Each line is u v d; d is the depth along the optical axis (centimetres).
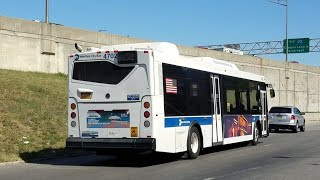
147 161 1477
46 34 2892
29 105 2086
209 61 1708
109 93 1336
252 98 2080
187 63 1499
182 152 1495
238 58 4634
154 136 1292
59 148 1689
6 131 1703
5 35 2666
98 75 1354
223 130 1739
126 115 1316
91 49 1398
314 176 1141
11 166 1344
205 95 1616
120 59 1327
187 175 1153
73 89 1380
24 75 2616
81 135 1363
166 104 1353
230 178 1107
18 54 2731
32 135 1758
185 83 1476
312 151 1803
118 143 1309
